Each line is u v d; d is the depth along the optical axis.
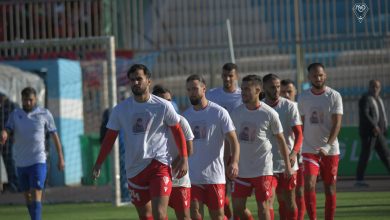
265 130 26.36
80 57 63.16
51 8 65.00
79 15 64.81
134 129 23.33
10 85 55.41
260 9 70.12
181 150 23.53
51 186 59.00
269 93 28.91
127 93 57.03
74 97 61.81
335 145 31.02
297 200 30.59
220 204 25.62
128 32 64.94
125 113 23.48
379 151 50.59
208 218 36.16
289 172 26.56
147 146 23.30
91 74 62.00
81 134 62.38
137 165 23.33
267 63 64.50
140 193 23.53
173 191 24.59
